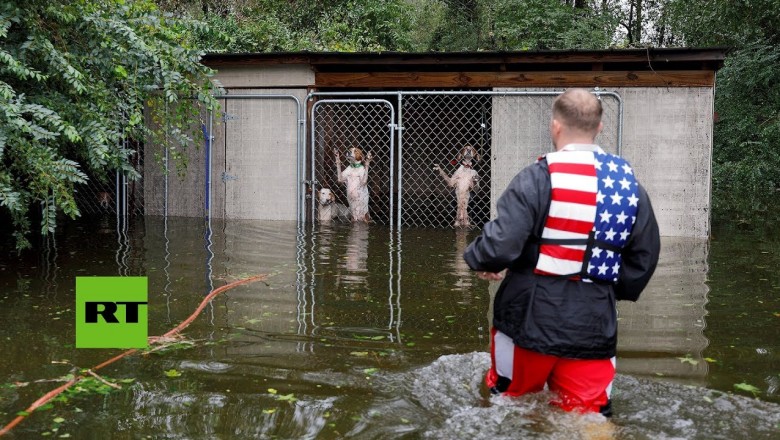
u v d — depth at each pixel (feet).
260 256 23.00
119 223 30.71
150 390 11.32
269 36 45.78
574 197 8.93
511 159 30.07
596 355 9.14
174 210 33.01
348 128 35.91
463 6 71.82
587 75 29.07
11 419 10.19
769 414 10.07
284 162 31.76
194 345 13.64
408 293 17.97
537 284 9.11
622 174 9.11
